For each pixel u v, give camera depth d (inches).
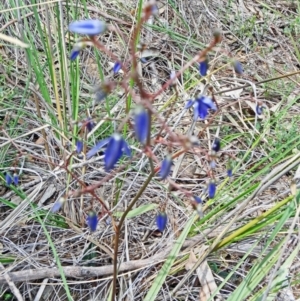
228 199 10.9
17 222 10.1
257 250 10.2
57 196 11.2
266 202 10.7
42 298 9.4
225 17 18.1
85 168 10.9
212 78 15.0
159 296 9.4
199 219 10.4
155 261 9.7
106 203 10.9
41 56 13.7
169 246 9.9
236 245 10.3
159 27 15.5
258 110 8.8
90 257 10.2
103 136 12.4
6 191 11.3
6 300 9.3
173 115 12.6
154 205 9.6
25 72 13.8
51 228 10.5
